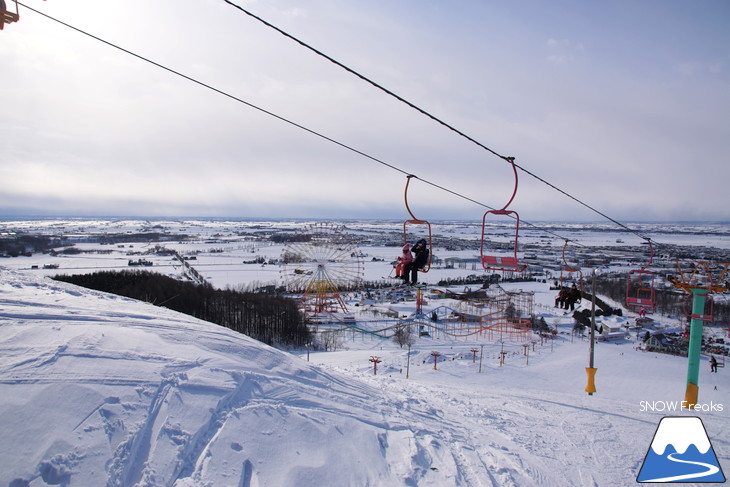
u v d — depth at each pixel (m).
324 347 50.56
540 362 48.94
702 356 52.91
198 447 6.75
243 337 12.20
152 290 61.84
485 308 71.19
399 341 53.00
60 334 8.60
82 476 5.57
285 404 8.82
